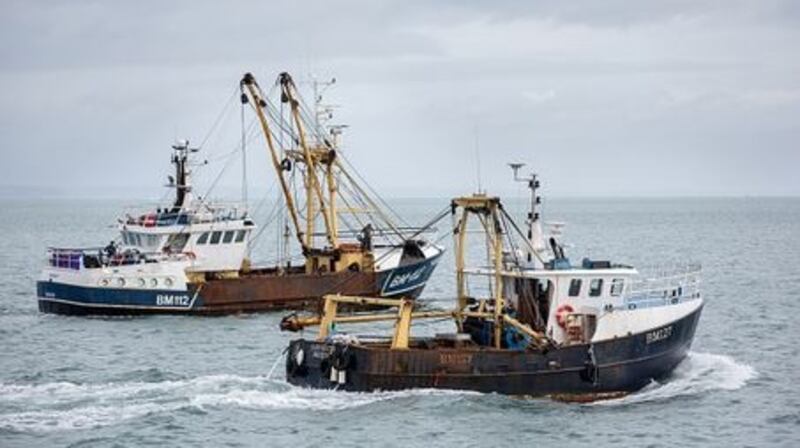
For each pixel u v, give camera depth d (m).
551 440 69.88
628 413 76.19
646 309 83.06
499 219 82.19
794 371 91.19
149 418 74.06
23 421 73.38
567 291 82.19
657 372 83.44
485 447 68.31
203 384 83.31
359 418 73.50
